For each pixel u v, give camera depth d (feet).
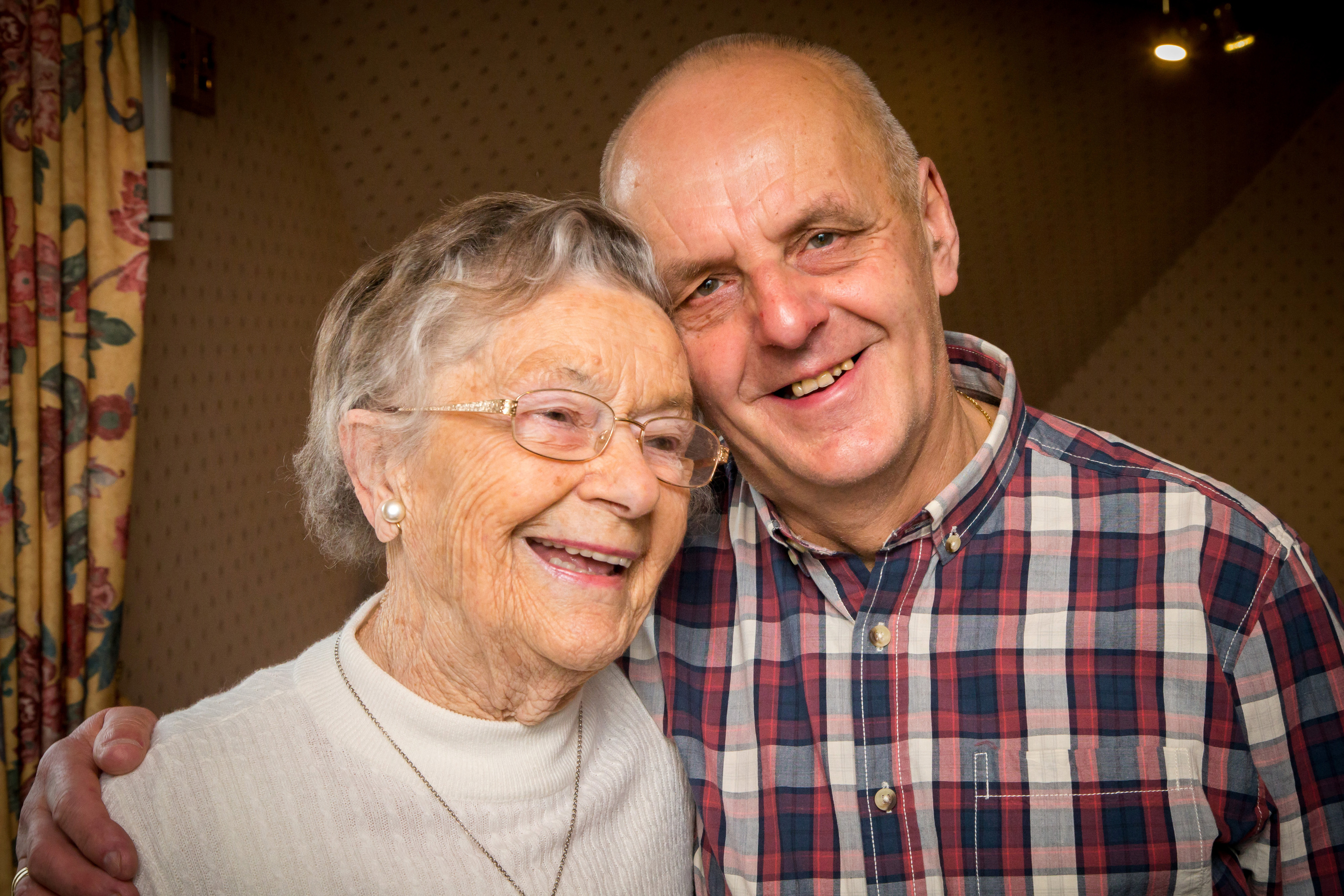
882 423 4.39
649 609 4.13
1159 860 4.39
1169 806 4.40
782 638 4.99
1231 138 20.53
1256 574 4.45
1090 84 17.26
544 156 14.01
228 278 11.21
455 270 3.92
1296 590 4.46
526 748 4.14
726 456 4.28
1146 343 24.18
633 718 4.96
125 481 8.55
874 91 4.77
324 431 4.30
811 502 4.68
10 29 7.80
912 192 4.65
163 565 10.08
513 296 3.80
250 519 11.79
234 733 4.00
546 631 3.75
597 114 13.71
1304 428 23.50
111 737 3.92
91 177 8.34
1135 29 16.53
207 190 10.73
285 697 4.18
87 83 8.30
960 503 4.68
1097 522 4.70
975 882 4.51
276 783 3.90
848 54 14.60
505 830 4.09
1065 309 22.41
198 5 10.40
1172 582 4.53
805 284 4.27
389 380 3.93
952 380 5.13
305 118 12.87
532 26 12.64
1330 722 4.38
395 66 12.73
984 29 15.28
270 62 11.96
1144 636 4.54
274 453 12.32
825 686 4.82
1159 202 21.17
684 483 4.11
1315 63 19.89
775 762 4.82
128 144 8.57
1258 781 4.38
